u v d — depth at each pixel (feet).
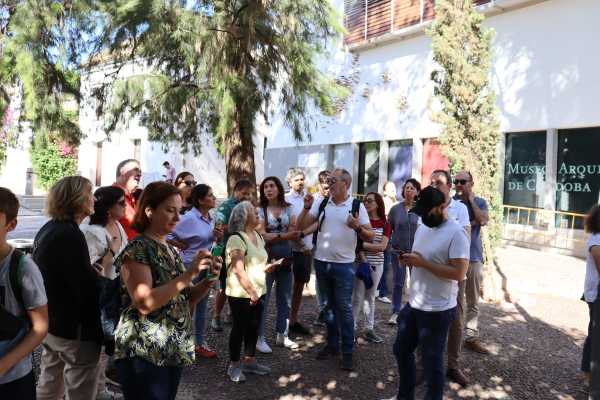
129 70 32.24
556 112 37.17
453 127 29.07
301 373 14.24
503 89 40.57
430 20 44.96
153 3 23.76
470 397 13.20
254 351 13.96
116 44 26.89
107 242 10.94
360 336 17.90
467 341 16.93
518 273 28.22
